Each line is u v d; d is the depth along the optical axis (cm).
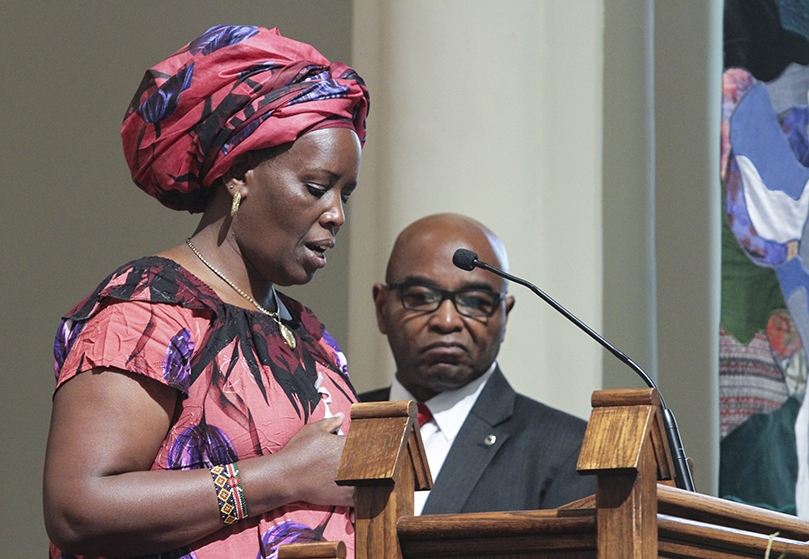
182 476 506
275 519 527
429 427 952
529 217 1238
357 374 1273
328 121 583
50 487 498
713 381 1233
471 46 1238
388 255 1247
